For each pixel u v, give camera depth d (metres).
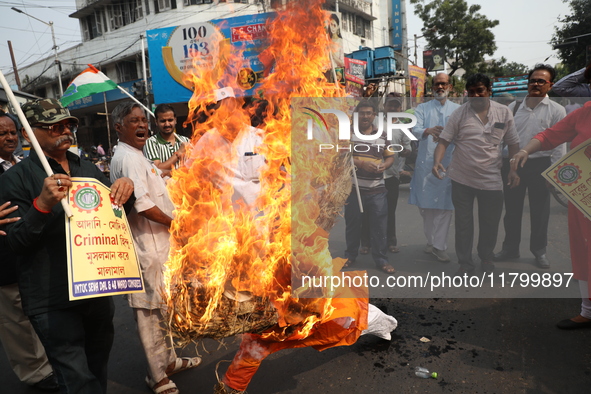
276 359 2.84
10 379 2.97
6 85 1.74
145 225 2.54
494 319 3.07
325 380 2.57
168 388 2.56
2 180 1.99
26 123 1.79
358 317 2.26
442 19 24.73
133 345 3.25
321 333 2.24
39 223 1.82
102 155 17.89
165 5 20.59
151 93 17.11
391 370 2.60
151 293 2.51
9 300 2.63
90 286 1.86
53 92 26.94
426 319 3.14
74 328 2.00
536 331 2.88
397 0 24.77
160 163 3.95
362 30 24.38
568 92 3.97
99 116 22.88
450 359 2.65
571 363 2.52
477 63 25.67
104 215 2.00
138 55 22.00
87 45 24.03
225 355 2.98
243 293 1.93
